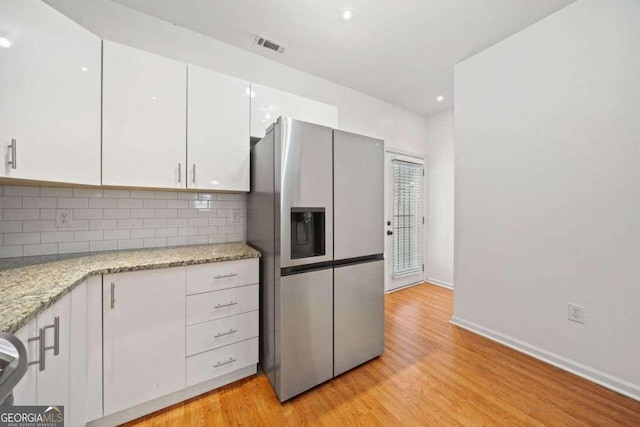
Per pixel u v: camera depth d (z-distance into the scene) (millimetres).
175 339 1445
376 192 1914
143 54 1581
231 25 2002
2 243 1478
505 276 2139
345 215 1745
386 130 3428
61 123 1276
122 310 1303
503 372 1772
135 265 1323
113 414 1322
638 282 1497
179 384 1460
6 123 1093
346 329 1759
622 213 1554
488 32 2074
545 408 1441
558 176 1827
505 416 1389
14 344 549
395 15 1896
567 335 1784
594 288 1662
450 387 1627
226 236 2195
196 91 1754
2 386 487
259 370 1826
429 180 3934
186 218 2037
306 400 1528
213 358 1568
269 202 1645
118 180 1500
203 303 1531
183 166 1704
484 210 2285
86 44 1377
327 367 1666
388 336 2297
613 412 1404
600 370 1633
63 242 1628
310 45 2244
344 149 1736
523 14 1878
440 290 3586
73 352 1102
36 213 1556
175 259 1480
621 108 1556
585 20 1699
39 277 1110
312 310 1603
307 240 1645
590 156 1677
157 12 1870
